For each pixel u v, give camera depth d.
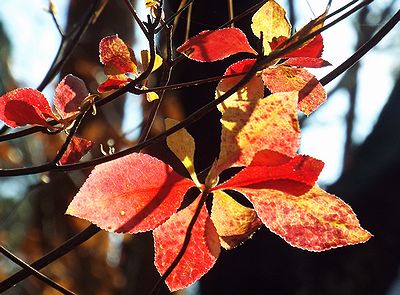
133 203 0.42
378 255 1.43
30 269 0.47
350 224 0.42
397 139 1.52
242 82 0.43
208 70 0.79
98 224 0.42
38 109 0.46
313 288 1.38
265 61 0.43
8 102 0.46
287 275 1.27
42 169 0.46
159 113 1.31
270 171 0.42
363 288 1.43
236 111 0.42
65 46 0.74
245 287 1.24
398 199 1.46
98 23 1.54
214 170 0.42
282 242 1.27
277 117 0.42
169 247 0.43
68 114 0.47
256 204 0.42
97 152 1.46
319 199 0.42
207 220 0.43
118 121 1.51
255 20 0.47
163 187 0.43
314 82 0.47
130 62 0.46
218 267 1.26
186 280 0.43
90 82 1.47
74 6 1.38
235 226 0.44
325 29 0.44
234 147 0.42
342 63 0.48
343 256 1.43
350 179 1.52
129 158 0.43
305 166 0.42
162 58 0.47
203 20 0.68
